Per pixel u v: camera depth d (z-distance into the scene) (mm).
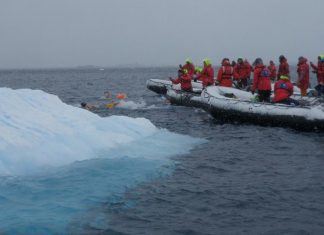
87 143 7777
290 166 7688
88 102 21250
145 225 4984
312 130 11234
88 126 8523
